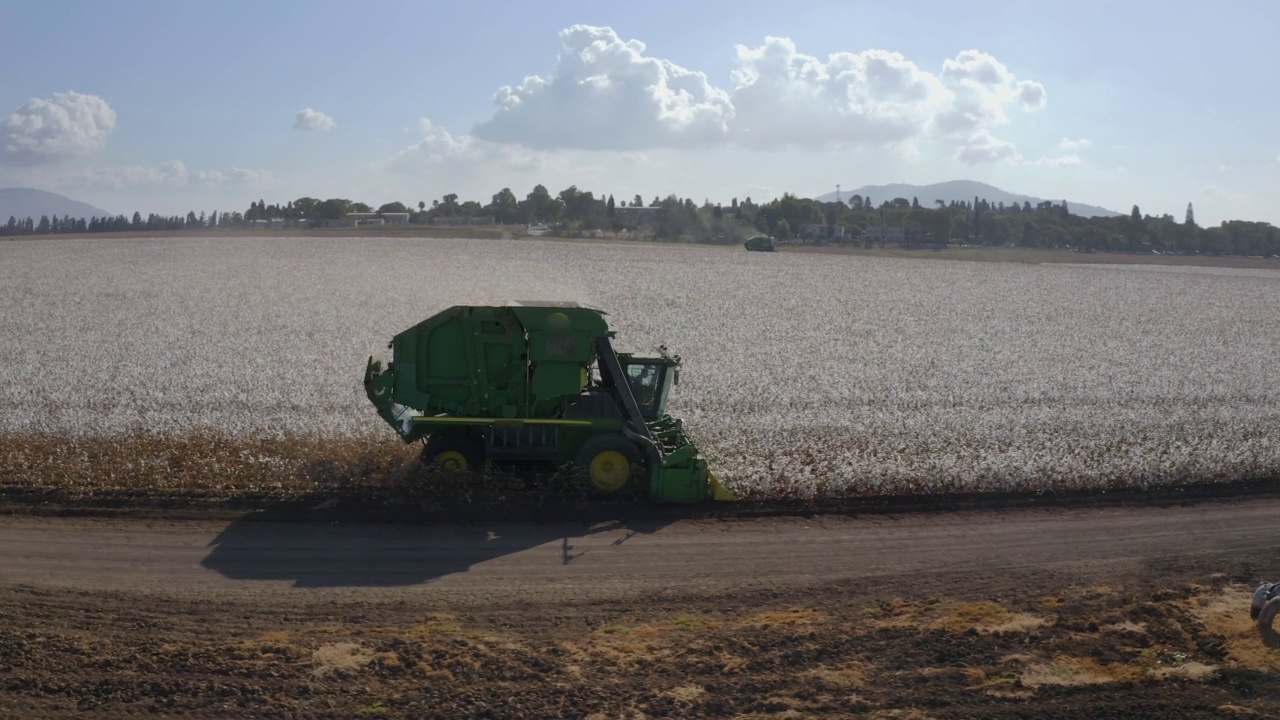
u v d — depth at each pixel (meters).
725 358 36.03
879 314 53.50
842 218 170.25
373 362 18.12
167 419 22.00
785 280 73.19
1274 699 9.66
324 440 20.20
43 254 86.44
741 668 10.24
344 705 9.23
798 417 24.61
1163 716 9.30
